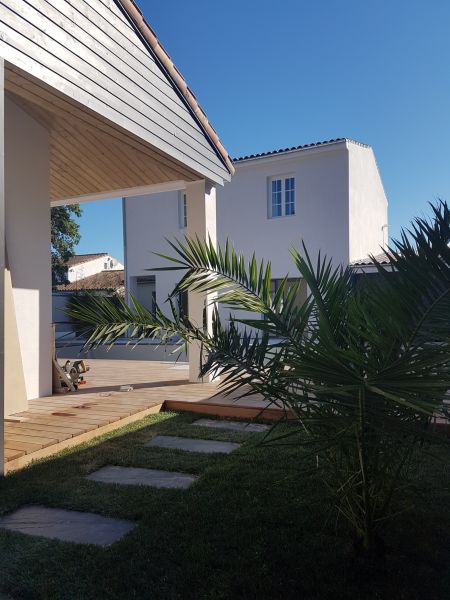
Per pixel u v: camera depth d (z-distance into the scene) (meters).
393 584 2.19
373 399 1.78
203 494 3.20
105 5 4.89
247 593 2.12
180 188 8.34
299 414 2.39
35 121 6.03
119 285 26.86
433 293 1.73
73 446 4.30
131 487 3.33
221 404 5.56
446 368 1.63
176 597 2.08
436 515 2.87
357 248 14.59
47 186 6.27
